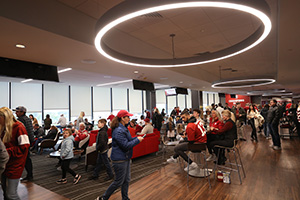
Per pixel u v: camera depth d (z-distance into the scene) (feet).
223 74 38.32
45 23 10.82
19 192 11.25
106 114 46.80
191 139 11.39
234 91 63.77
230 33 16.74
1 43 12.78
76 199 10.18
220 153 14.52
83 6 12.15
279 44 15.43
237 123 23.02
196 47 20.39
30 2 10.19
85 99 43.19
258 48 21.21
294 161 15.07
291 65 23.31
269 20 8.11
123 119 8.71
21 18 9.76
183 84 39.19
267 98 97.25
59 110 38.86
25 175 14.53
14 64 16.47
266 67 31.71
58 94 38.81
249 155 17.33
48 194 10.90
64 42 12.81
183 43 19.16
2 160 6.39
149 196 10.00
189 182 11.68
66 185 12.21
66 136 12.75
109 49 12.44
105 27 8.29
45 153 22.63
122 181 8.38
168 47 20.31
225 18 13.94
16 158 7.22
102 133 12.77
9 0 9.34
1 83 31.63
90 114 43.93
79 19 12.75
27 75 17.28
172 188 10.91
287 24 11.59
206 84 39.24
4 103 31.86
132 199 9.75
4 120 7.25
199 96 54.03
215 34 16.89
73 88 41.27
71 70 26.22
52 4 11.23
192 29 15.78
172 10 12.71
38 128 23.79
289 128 25.62
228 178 11.30
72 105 40.93
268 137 25.36
